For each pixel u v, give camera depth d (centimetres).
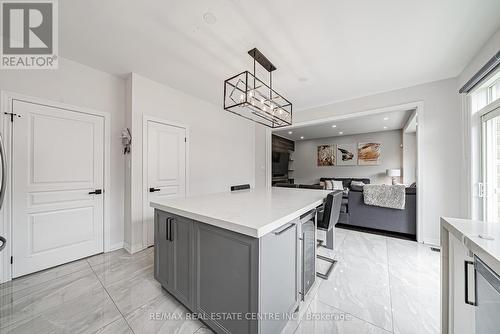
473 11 157
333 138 765
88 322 140
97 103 252
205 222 127
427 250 261
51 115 218
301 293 156
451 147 268
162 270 170
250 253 107
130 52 216
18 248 197
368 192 335
